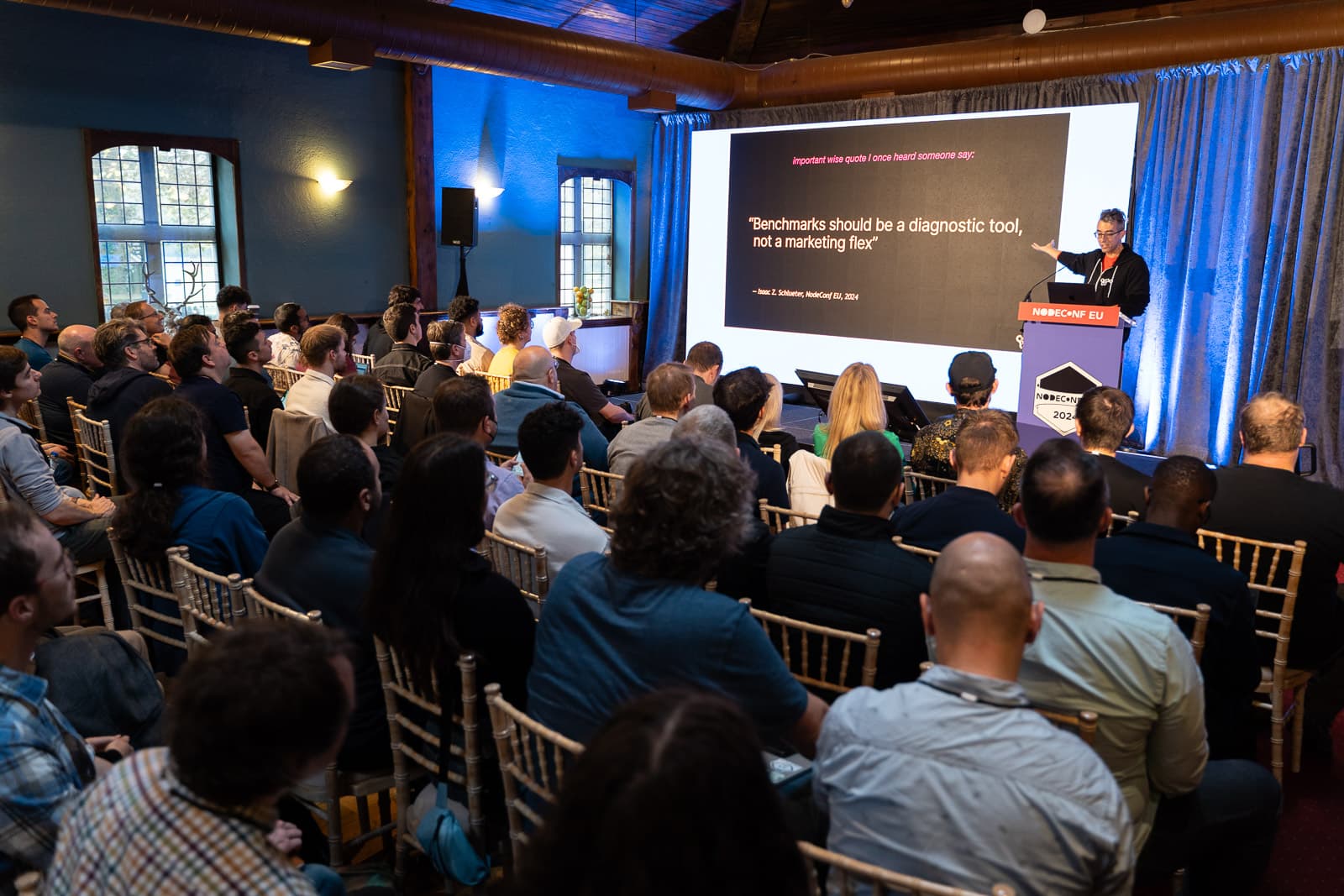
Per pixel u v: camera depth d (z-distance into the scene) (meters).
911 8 8.66
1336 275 6.41
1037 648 1.62
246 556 2.55
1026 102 7.74
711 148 9.62
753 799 0.71
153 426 2.44
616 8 8.76
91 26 6.58
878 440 2.05
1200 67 6.79
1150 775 1.69
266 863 1.05
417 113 8.32
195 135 7.16
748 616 1.49
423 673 1.87
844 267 8.77
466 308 6.40
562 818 0.73
